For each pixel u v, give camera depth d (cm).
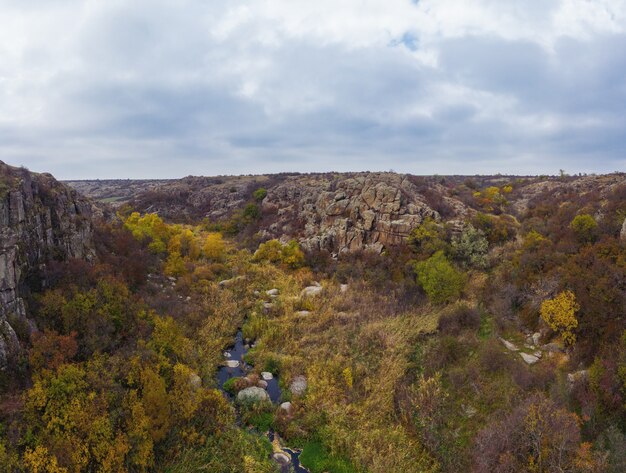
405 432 2166
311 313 3666
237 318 3616
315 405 2367
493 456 1766
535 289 3091
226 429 2128
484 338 2916
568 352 2467
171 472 1811
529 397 2109
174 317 3256
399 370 2650
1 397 1705
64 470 1512
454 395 2383
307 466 1997
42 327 2164
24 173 2580
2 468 1441
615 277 2562
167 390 2131
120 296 2636
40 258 2520
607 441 1777
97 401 1797
